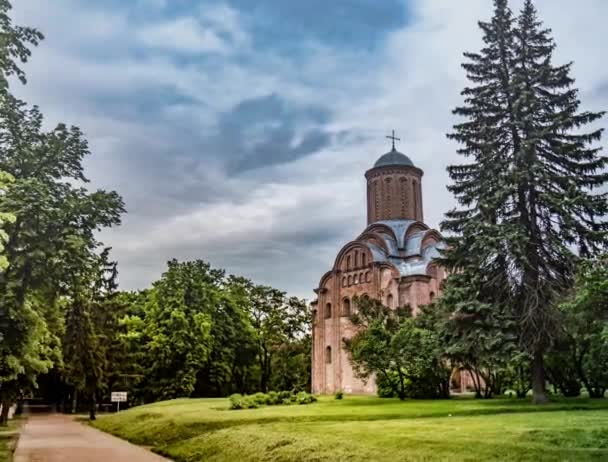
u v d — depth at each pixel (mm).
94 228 24953
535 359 30281
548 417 21812
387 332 40781
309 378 73188
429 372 39250
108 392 53844
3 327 23500
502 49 33281
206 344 59031
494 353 30016
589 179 31547
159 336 56562
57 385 65062
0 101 19172
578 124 31531
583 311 22922
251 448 19531
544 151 32031
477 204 31812
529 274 30344
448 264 33281
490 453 13734
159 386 56281
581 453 12930
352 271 63188
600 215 30312
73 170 26406
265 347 68875
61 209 23906
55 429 37938
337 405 34438
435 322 36406
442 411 25984
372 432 18078
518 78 32094
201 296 61656
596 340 30375
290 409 31047
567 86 32938
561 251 29766
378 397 43906
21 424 42875
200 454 21438
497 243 29688
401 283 57938
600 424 18188
